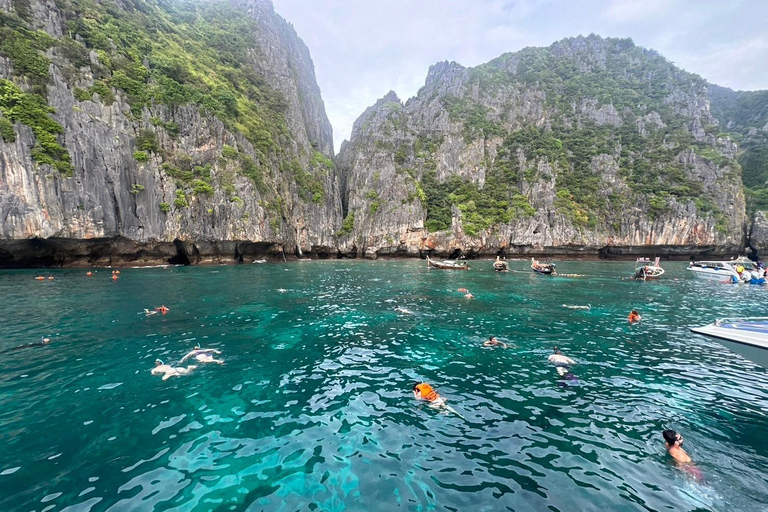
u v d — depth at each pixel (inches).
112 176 1493.6
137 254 1633.9
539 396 323.3
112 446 231.3
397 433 256.8
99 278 1143.0
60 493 183.9
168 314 645.9
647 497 190.4
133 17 2108.8
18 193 1253.1
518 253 2728.8
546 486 198.7
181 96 1833.2
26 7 1467.8
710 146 3110.2
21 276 1152.8
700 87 3705.7
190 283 1066.7
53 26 1550.2
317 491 192.5
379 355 438.6
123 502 178.7
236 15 3440.0
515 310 729.6
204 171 1808.6
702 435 256.4
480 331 559.5
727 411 294.0
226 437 247.1
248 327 564.4
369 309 726.5
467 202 2881.4
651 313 712.4
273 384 343.9
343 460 222.4
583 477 207.3
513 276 1419.8
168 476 202.2
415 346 478.0
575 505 183.5
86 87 1499.8
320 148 3814.0
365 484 199.3
